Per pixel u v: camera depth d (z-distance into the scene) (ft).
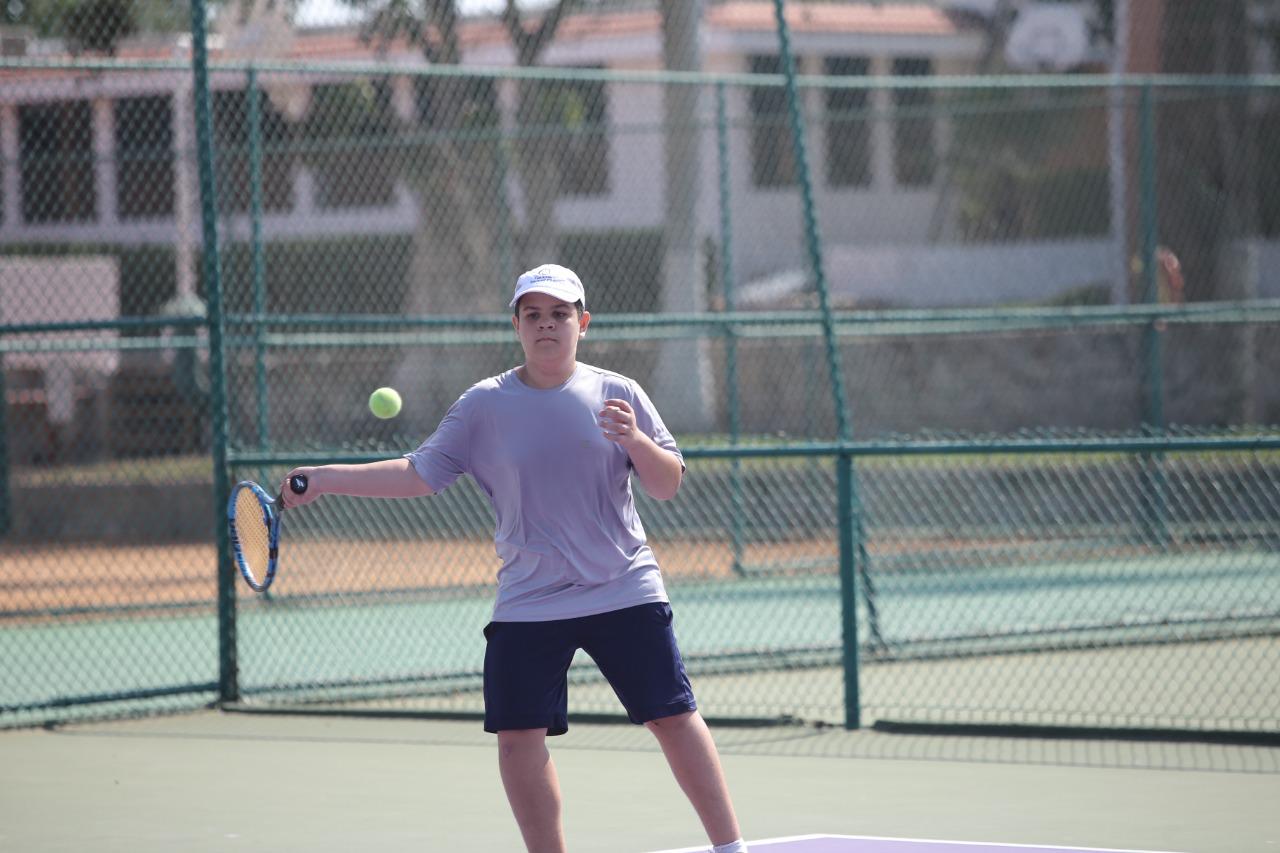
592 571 45.44
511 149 193.77
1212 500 138.21
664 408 187.73
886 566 134.41
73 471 172.55
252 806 62.54
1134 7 215.92
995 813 59.16
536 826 45.32
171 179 178.50
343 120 171.22
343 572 129.80
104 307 178.50
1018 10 287.69
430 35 169.68
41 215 178.50
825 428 194.29
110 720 83.87
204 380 166.50
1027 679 91.56
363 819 60.03
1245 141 210.38
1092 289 260.01
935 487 149.48
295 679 93.45
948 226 287.48
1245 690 86.99
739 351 196.65
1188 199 208.85
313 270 195.62
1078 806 60.23
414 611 118.42
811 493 147.64
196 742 77.10
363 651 103.24
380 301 193.98
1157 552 136.56
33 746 76.59
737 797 62.75
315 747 75.46
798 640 104.58
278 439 165.78
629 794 63.82
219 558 86.69
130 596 128.77
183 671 97.91
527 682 45.27
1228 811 58.95
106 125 168.45
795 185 279.69
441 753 73.56
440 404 186.70
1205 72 209.97
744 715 80.79
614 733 77.56
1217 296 207.82
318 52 165.07
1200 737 72.38
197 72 87.15
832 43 286.46
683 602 122.21
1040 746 72.64
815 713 82.02
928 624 110.11
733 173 275.18
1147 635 103.50
